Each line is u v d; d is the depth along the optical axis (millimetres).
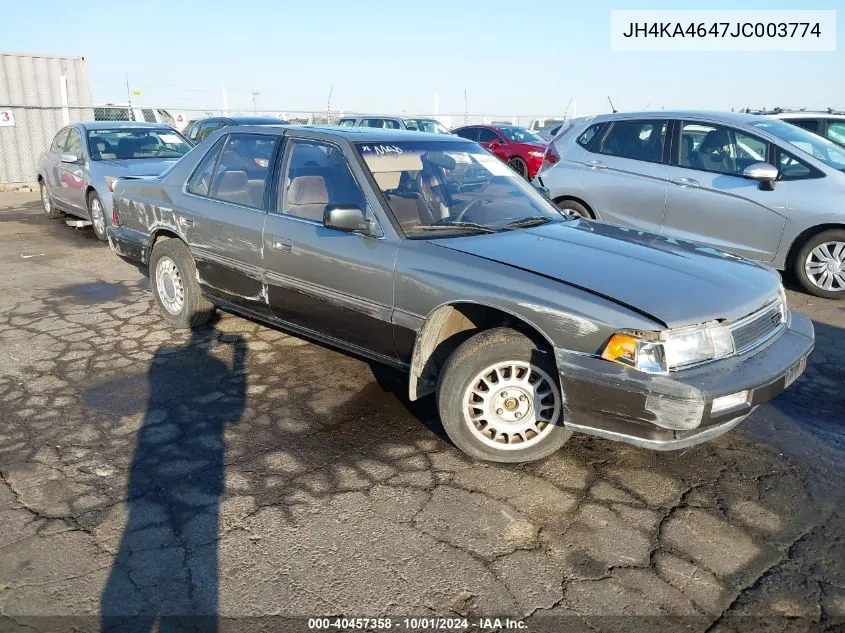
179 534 2961
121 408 4172
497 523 3078
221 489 3309
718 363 3174
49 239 9719
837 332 5770
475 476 3465
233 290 4914
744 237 6957
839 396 4492
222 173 5039
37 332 5562
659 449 3117
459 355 3479
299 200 4410
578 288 3285
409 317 3750
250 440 3795
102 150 9547
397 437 3855
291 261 4344
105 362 4918
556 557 2857
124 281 7289
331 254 4086
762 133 6918
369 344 4066
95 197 9125
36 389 4441
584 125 8203
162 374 4703
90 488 3305
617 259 3637
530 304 3291
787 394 4512
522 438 3543
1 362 4902
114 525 3018
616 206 7703
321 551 2863
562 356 3215
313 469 3504
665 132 7465
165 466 3512
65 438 3795
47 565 2754
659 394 3000
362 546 2900
